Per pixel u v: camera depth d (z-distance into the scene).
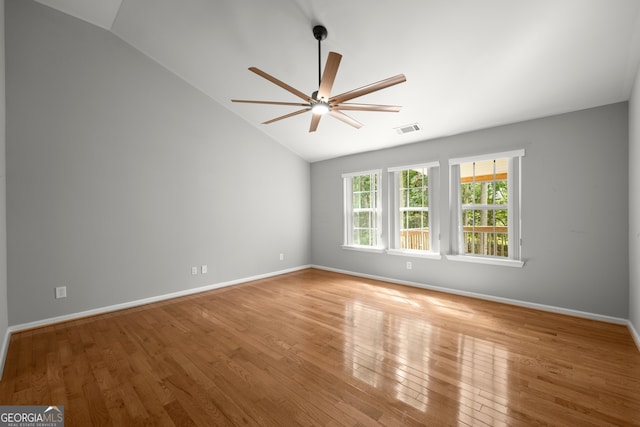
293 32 2.98
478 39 2.58
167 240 4.06
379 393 1.92
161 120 4.01
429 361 2.32
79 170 3.37
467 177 4.09
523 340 2.66
